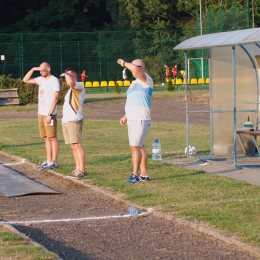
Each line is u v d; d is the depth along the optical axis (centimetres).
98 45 6075
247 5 5853
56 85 1452
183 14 7575
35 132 2356
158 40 6378
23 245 784
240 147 1634
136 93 1245
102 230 929
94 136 2173
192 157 1597
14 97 3834
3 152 1806
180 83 5559
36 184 1301
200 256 795
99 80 6084
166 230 917
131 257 800
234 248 820
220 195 1114
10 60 5819
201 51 5797
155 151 1591
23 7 8094
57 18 7756
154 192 1159
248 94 1620
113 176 1345
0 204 1127
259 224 904
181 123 2588
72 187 1279
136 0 7419
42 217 1017
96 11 8119
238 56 1605
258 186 1191
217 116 1619
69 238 887
